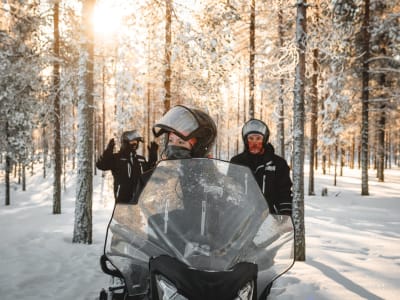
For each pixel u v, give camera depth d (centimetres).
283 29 1633
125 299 246
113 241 233
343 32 719
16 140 1983
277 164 394
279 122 2042
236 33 1831
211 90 1235
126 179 605
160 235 215
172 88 1412
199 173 234
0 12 1429
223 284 184
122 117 2242
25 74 1357
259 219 232
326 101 2152
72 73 1173
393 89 2203
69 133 3028
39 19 1347
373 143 2873
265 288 219
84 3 787
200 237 206
